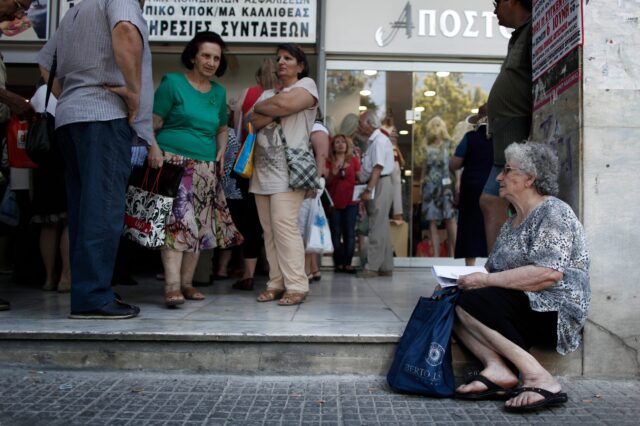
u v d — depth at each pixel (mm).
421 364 2641
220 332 2963
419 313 2842
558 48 3123
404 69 6852
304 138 4004
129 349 2961
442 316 2709
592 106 2914
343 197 6547
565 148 3051
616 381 2895
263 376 2914
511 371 2727
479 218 5312
